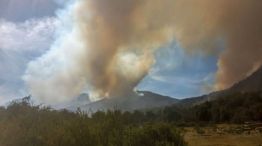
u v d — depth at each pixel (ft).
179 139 37.65
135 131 36.58
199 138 137.69
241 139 137.28
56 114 40.93
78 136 35.58
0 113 40.19
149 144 35.91
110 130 37.83
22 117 38.37
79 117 39.68
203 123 280.10
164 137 36.81
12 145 34.09
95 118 40.63
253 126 226.79
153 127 37.63
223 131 178.09
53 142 34.50
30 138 34.45
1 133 34.58
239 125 245.45
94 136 36.09
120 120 39.88
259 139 136.36
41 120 38.55
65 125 36.70
